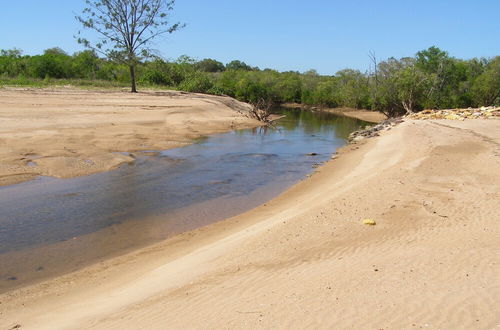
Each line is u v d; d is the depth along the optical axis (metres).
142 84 51.31
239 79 65.62
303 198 13.19
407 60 48.88
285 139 27.31
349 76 66.44
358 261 7.02
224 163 18.64
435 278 6.05
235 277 6.76
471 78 47.31
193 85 52.28
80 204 12.03
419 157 17.08
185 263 7.85
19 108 26.20
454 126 27.27
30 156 16.36
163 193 13.61
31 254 8.87
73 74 51.94
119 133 22.73
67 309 6.38
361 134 27.72
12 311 6.50
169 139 23.20
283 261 7.32
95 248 9.27
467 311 4.98
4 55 61.72
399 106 43.59
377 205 10.66
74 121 24.20
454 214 9.88
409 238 8.25
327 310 5.28
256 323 5.10
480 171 14.52
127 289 6.98
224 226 10.73
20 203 11.79
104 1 37.38
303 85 70.44
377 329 4.74
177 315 5.59
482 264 6.50
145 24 38.84
